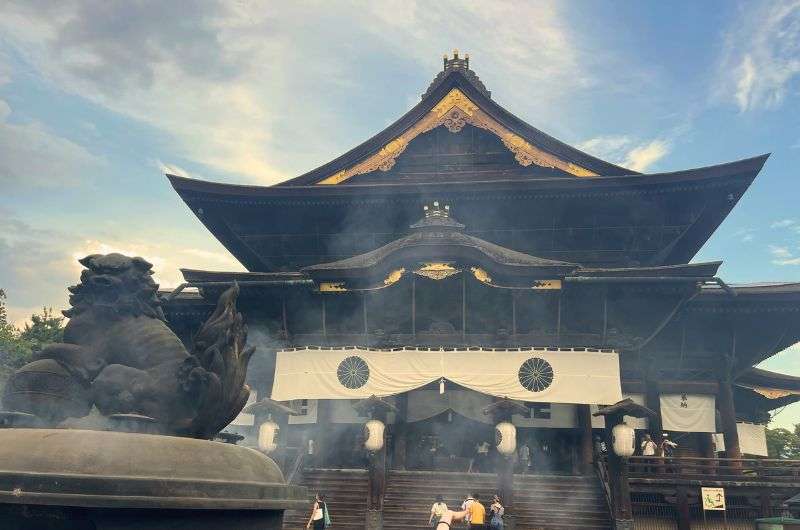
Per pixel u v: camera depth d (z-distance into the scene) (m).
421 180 36.56
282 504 5.29
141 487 4.07
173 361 5.68
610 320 28.67
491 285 26.69
